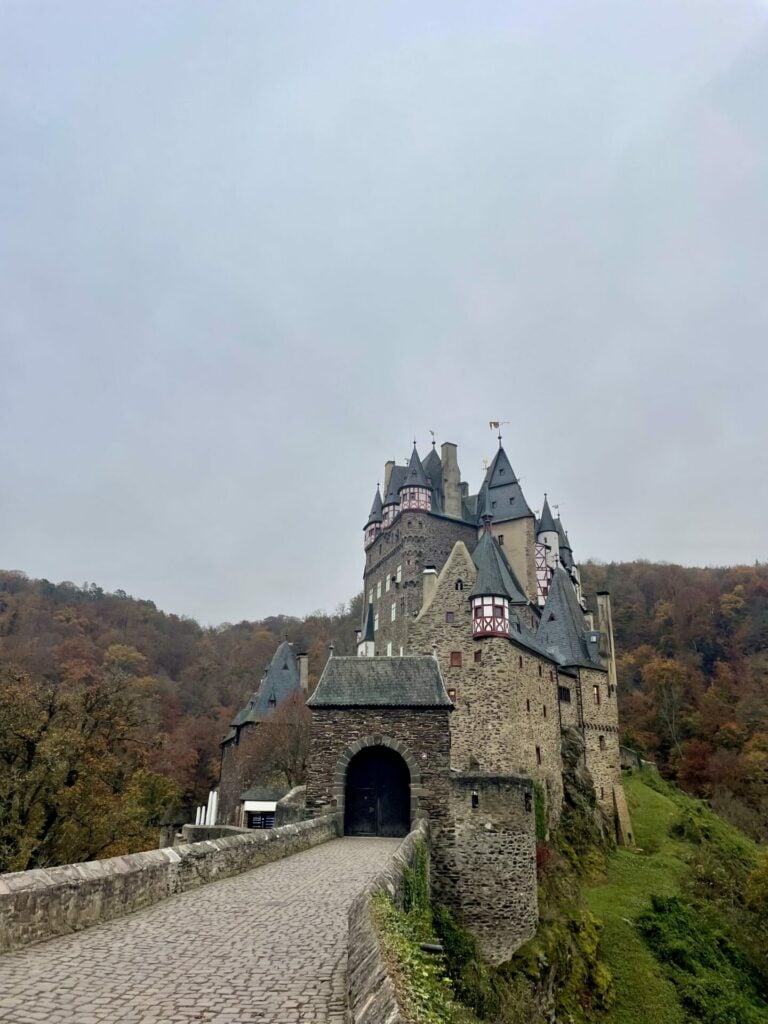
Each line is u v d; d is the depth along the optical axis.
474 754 43.47
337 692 29.69
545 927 29.41
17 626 88.00
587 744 53.25
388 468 80.44
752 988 34.28
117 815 35.44
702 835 54.59
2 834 31.11
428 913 20.48
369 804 29.44
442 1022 6.71
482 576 46.47
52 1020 7.16
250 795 53.12
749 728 84.00
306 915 12.52
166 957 9.66
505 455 72.44
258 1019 7.36
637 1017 29.36
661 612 113.44
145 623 106.94
